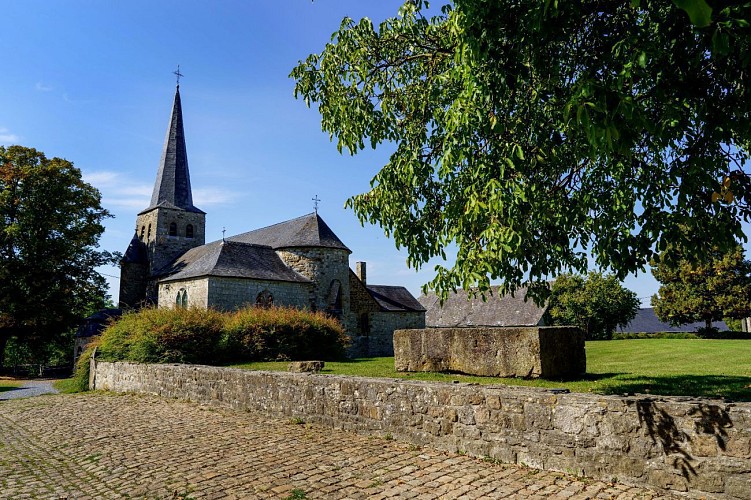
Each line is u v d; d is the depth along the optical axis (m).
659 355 15.21
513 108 5.91
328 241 32.66
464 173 6.59
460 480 5.47
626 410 5.17
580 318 46.56
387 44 7.15
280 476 5.88
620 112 3.78
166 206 41.72
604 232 6.20
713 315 37.66
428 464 6.14
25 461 7.42
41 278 33.56
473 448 6.44
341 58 7.18
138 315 19.00
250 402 10.30
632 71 4.45
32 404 14.45
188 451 7.34
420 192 7.23
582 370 10.38
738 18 3.50
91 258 36.38
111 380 17.23
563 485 5.18
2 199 31.91
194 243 42.72
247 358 18.55
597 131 3.77
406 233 6.92
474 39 4.83
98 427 9.78
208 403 11.62
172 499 5.29
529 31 4.76
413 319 37.62
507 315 42.94
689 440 4.73
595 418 5.39
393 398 7.51
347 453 6.79
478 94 5.48
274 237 35.56
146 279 41.03
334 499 5.05
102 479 6.20
